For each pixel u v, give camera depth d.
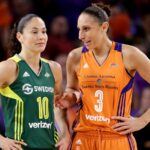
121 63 11.91
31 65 11.77
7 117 11.66
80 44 20.66
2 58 20.91
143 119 12.02
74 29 23.33
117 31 22.14
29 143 11.51
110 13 12.46
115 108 11.92
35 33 11.62
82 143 12.18
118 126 11.88
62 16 23.27
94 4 12.46
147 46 21.78
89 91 12.05
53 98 11.96
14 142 11.35
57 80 12.22
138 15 24.12
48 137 11.74
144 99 17.09
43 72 11.84
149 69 11.95
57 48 21.83
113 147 11.96
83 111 12.21
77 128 12.27
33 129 11.55
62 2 23.70
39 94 11.64
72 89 12.73
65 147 12.09
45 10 23.25
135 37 22.50
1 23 22.20
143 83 19.56
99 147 12.01
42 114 11.64
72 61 12.45
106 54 12.05
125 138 12.05
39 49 11.63
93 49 12.14
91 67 12.05
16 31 11.95
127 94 12.02
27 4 22.86
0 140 11.39
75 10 23.69
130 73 12.02
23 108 11.50
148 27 23.00
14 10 22.62
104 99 11.93
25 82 11.56
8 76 11.49
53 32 22.30
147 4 24.39
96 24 11.76
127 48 11.97
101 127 12.02
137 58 11.88
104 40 12.04
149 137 16.39
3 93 11.68
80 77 12.18
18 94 11.52
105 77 11.91
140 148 16.38
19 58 11.70
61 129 12.45
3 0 22.61
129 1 24.31
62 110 12.63
